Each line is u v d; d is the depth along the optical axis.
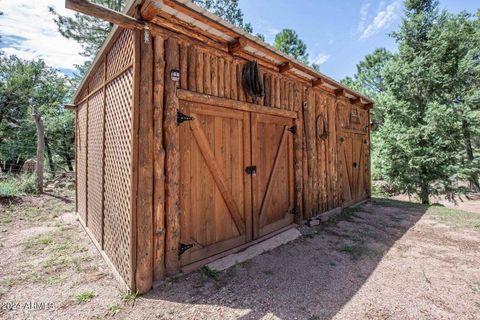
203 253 3.10
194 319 2.09
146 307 2.25
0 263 3.17
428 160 8.09
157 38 2.65
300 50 14.80
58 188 8.39
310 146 5.00
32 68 15.85
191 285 2.60
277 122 4.29
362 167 7.28
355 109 6.92
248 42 3.31
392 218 5.42
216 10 11.87
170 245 2.72
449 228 4.68
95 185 3.98
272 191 4.16
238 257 3.23
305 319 2.08
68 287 2.60
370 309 2.21
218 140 3.32
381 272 2.93
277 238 3.90
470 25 9.77
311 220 4.80
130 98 2.60
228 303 2.30
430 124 8.22
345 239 4.06
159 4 2.34
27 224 4.89
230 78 3.48
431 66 8.55
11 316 2.15
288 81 4.52
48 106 14.66
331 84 5.29
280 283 2.67
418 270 2.98
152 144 2.60
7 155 12.75
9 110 14.11
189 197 2.98
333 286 2.61
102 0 9.05
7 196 6.39
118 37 3.03
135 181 2.48
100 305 2.29
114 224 2.98
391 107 9.09
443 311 2.19
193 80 3.00
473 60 8.39
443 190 8.54
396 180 9.04
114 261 2.94
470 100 8.22
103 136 3.50
